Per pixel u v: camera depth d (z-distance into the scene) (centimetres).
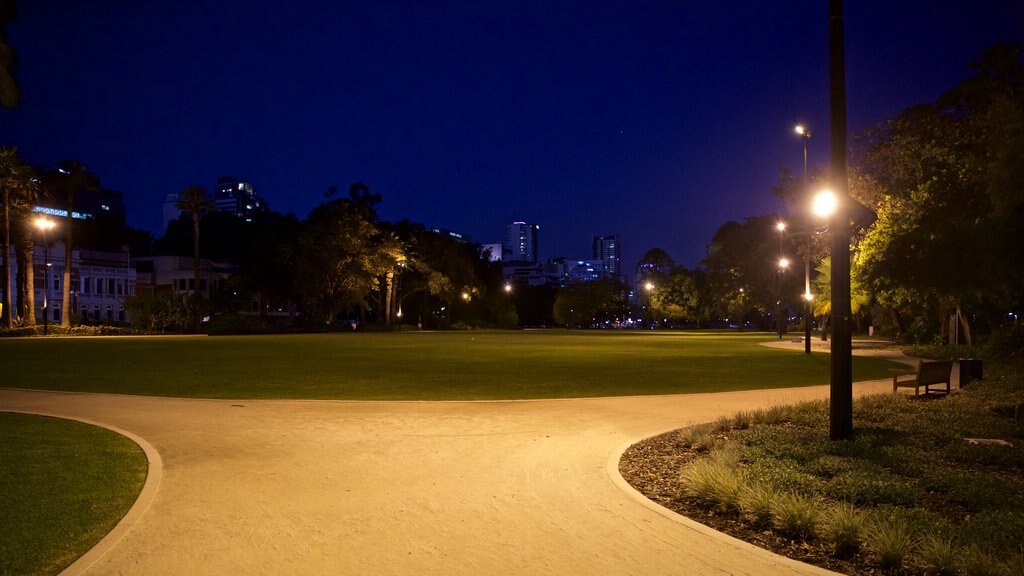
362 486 830
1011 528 627
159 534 645
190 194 8038
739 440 1072
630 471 920
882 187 3794
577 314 14275
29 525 664
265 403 1591
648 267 14662
